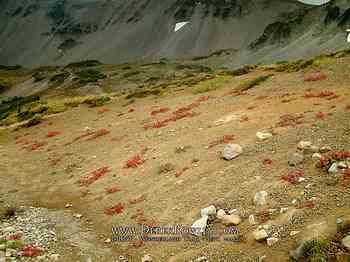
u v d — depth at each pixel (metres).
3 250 14.66
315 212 12.54
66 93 170.38
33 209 20.22
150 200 17.59
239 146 19.09
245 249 12.24
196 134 24.58
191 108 34.19
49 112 58.06
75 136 37.12
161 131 28.17
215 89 43.09
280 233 12.23
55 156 31.22
